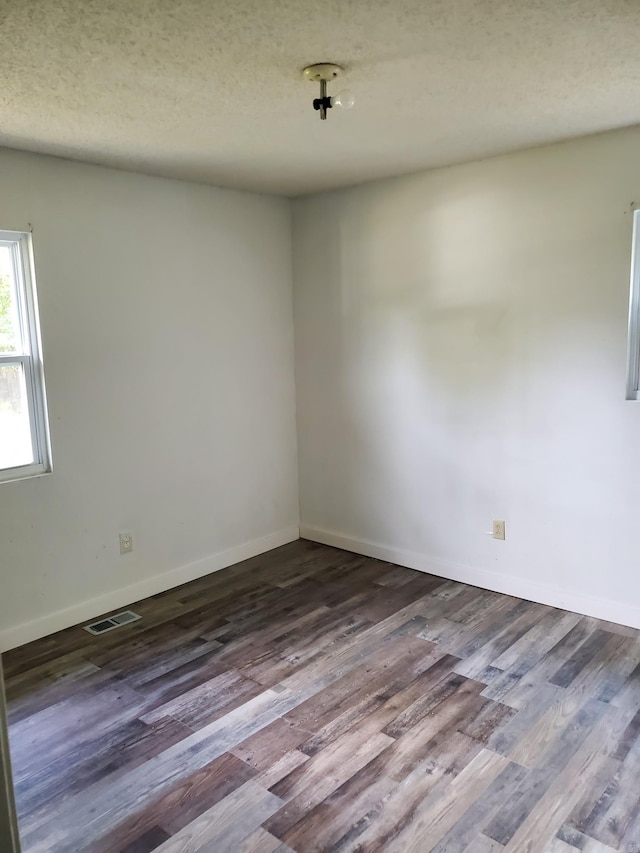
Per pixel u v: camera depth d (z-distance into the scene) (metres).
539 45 1.96
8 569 3.14
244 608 3.57
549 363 3.34
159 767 2.28
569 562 3.40
